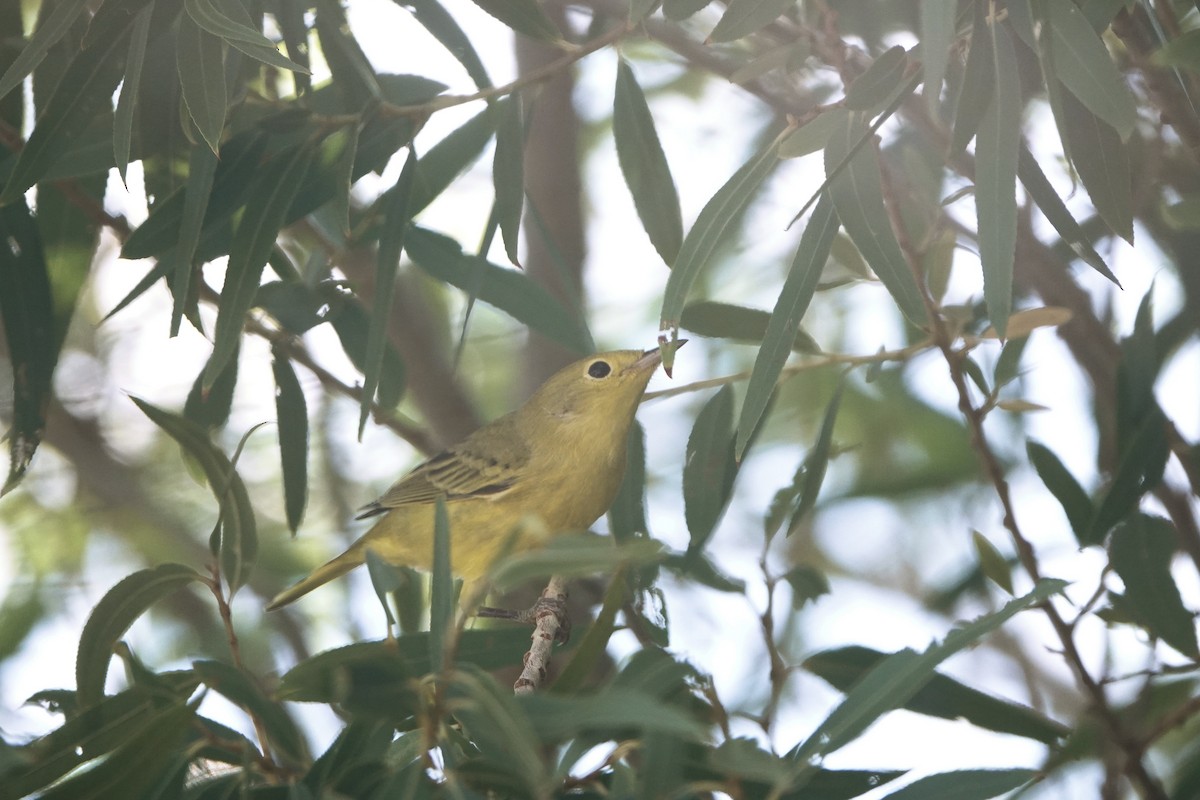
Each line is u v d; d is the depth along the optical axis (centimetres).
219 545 757
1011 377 885
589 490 1111
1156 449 903
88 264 1012
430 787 591
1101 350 1053
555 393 1112
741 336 993
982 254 652
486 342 1658
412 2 966
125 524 1511
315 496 1558
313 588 1188
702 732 508
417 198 997
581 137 1608
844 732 629
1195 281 994
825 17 833
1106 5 745
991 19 664
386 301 852
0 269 928
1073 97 761
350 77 926
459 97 867
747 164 735
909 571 1508
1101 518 894
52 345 941
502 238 905
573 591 1269
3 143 924
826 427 972
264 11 909
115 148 752
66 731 661
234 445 1535
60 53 909
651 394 994
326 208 1046
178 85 875
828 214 740
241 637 1429
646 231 984
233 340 816
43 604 1438
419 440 1264
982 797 665
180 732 638
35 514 1516
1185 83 853
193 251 795
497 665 844
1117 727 817
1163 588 865
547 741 546
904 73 685
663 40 1090
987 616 657
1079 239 784
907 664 645
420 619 1144
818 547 1522
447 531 616
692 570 972
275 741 664
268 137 867
